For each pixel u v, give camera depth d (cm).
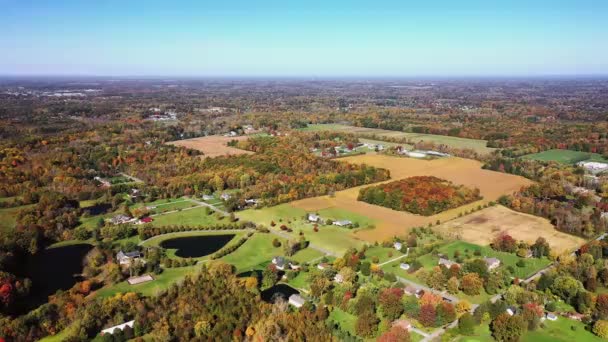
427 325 11925
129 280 14638
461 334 11719
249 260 16200
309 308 12588
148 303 12788
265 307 12294
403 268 15162
